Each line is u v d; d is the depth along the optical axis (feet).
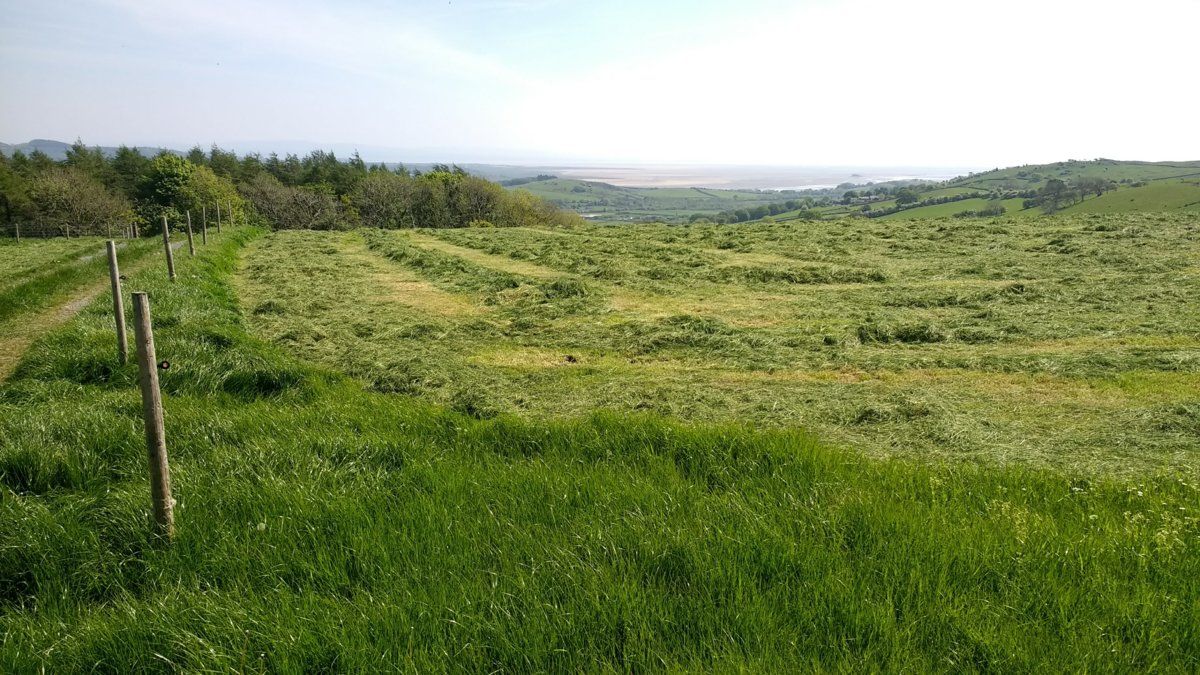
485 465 15.12
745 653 7.97
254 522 11.69
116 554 10.81
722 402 21.44
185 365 22.75
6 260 62.44
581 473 14.17
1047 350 25.44
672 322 31.71
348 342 30.35
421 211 177.78
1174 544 10.40
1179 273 37.19
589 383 24.11
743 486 13.28
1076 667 7.53
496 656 8.14
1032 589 9.06
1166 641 8.04
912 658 7.70
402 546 10.65
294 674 7.85
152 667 8.20
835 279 42.27
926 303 34.50
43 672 8.13
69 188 154.61
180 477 13.25
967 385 22.20
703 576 9.38
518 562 10.05
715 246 60.18
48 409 17.83
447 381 24.39
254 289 45.27
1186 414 17.85
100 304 31.94
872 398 21.03
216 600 9.38
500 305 38.42
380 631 8.41
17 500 12.19
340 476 13.66
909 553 9.81
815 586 8.97
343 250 69.26
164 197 162.61
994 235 57.41
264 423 17.40
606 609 8.66
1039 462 15.74
